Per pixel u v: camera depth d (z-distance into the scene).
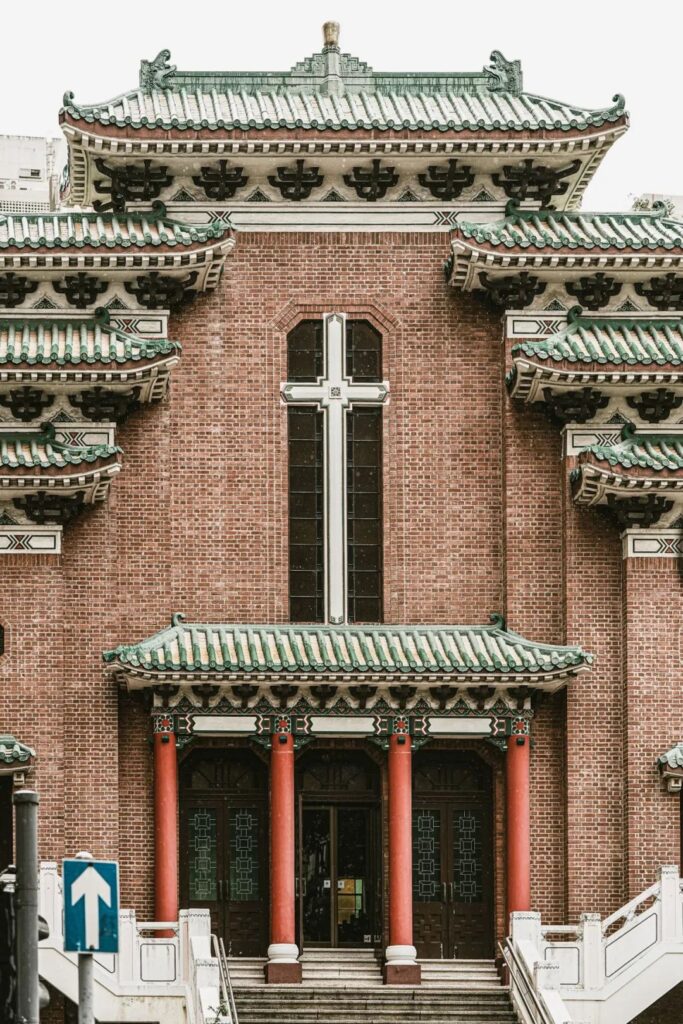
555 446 53.75
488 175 54.94
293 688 51.38
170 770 51.25
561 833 52.62
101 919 27.22
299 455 54.03
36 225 53.44
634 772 51.94
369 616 53.66
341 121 52.84
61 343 52.06
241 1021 48.75
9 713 51.16
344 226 54.53
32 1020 25.61
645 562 52.50
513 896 51.47
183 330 53.91
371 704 51.66
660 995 48.12
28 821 26.02
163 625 52.81
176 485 53.41
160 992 47.12
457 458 54.06
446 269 54.12
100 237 51.78
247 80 57.09
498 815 52.50
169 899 50.97
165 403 53.47
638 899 48.78
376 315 54.34
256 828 52.50
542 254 52.25
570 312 53.62
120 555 52.88
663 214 55.44
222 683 50.66
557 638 53.34
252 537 53.41
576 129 53.34
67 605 52.25
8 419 52.28
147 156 53.34
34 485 50.34
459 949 52.34
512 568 53.38
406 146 53.16
